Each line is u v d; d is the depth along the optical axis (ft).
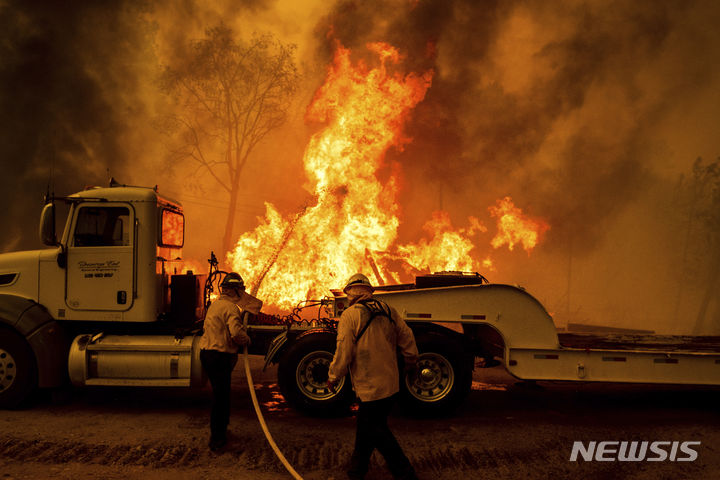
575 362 20.65
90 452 16.01
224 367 16.58
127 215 21.34
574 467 15.89
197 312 22.56
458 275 22.12
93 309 20.99
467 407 22.57
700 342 25.16
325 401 20.16
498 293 20.90
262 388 25.17
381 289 24.93
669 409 22.61
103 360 20.45
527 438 18.26
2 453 15.74
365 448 13.83
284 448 16.74
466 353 20.71
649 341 25.43
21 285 21.24
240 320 16.72
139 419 19.63
